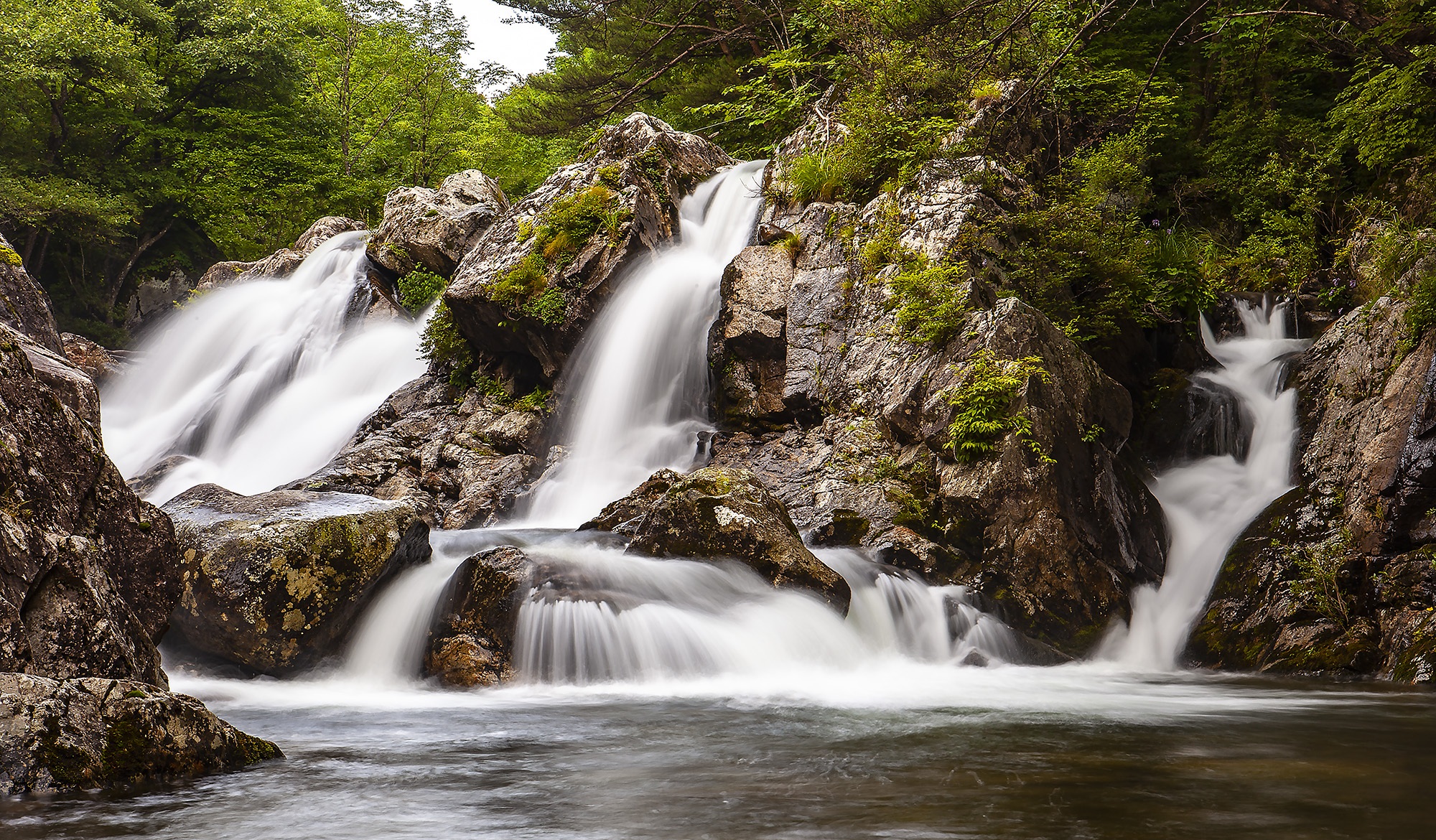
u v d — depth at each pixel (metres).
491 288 18.67
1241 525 13.87
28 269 36.41
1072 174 18.19
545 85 31.91
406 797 5.09
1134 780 5.49
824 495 14.00
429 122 43.31
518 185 43.81
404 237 25.70
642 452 17.16
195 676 10.12
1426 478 11.73
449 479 17.25
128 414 25.41
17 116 34.56
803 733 7.18
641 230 19.02
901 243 16.30
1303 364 15.03
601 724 7.60
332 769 5.81
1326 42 21.08
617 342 18.17
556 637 9.92
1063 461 13.20
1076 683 10.66
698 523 11.56
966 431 13.11
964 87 18.78
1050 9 19.53
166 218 40.34
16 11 34.03
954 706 8.61
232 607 9.78
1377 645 11.46
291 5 44.88
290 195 39.28
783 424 16.38
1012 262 16.03
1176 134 21.92
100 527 6.67
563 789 5.28
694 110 28.66
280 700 8.97
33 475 6.08
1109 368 16.22
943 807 4.85
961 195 16.38
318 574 9.99
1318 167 19.38
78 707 5.33
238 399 23.39
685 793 5.19
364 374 22.83
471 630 10.16
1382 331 13.66
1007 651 12.32
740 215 19.97
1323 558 12.39
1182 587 13.75
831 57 26.16
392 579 10.75
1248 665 12.11
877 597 12.09
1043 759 6.15
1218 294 18.06
